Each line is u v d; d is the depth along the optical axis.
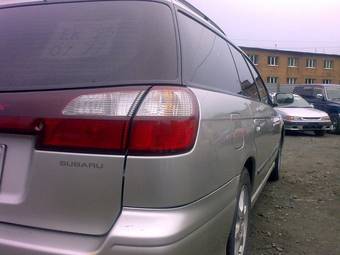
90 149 1.88
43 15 2.40
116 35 2.16
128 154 1.85
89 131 1.89
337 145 10.88
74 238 1.89
